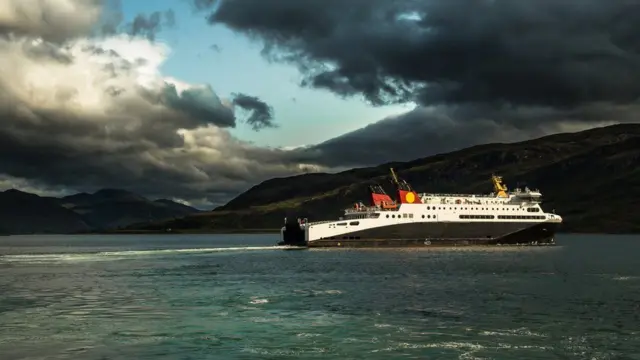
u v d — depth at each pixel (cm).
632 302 6359
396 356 4134
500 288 7600
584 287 7669
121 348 4391
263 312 5847
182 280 8925
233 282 8562
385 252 14662
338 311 5869
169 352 4281
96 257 15475
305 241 16388
